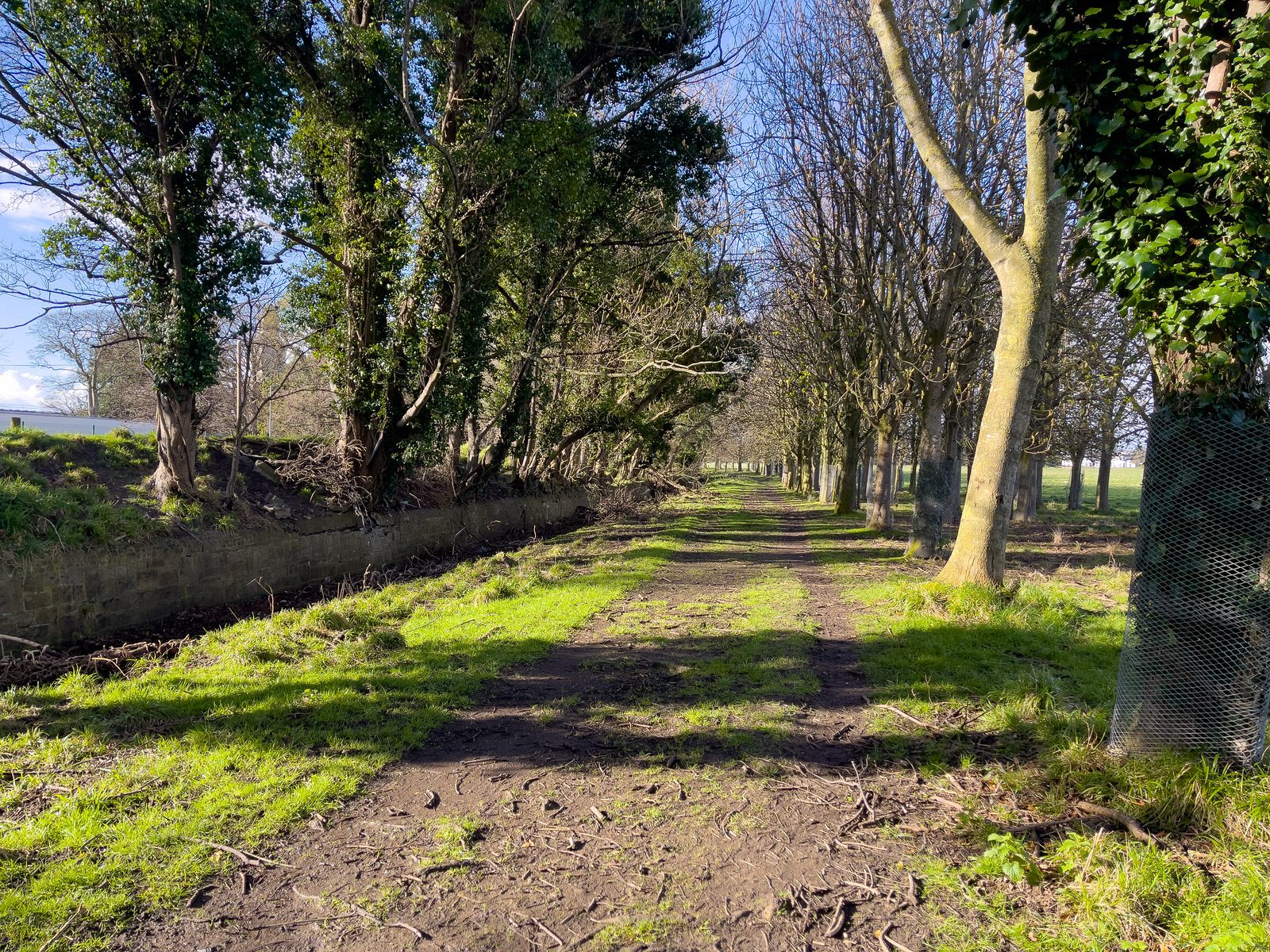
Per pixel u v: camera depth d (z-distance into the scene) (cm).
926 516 1407
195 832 383
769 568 1341
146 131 1223
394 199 1504
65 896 326
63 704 590
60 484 1184
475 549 1994
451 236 1485
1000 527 870
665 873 351
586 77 1808
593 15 1602
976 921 310
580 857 366
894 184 1435
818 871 350
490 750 500
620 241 1933
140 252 1230
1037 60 470
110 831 383
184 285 1238
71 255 1195
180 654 747
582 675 659
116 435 1408
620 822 400
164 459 1297
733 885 340
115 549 1073
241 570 1298
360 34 1324
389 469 1761
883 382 1905
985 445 874
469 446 2380
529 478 2666
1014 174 1351
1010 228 1357
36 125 1127
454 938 302
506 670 673
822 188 1645
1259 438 399
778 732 519
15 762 471
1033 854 352
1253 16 376
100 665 721
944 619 806
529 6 1345
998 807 404
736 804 418
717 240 2231
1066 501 4328
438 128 1593
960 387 2080
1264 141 379
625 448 3612
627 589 1095
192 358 1280
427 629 831
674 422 3127
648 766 472
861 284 1612
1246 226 382
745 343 2398
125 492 1259
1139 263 410
